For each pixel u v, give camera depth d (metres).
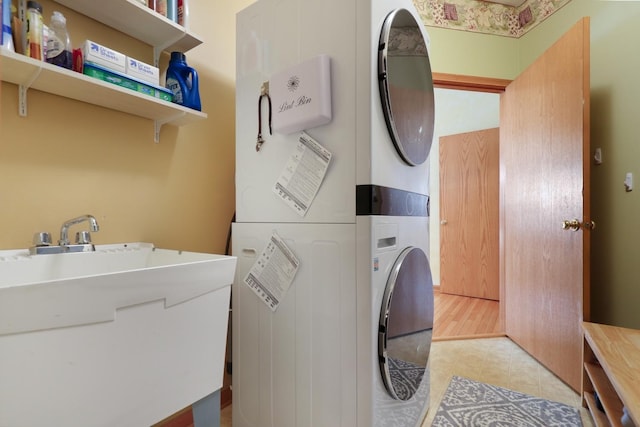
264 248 1.28
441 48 2.55
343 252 1.07
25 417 0.60
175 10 1.29
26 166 1.05
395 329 1.11
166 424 1.37
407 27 1.25
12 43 0.89
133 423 0.75
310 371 1.14
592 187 2.11
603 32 2.04
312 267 1.14
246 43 1.36
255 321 1.30
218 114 1.67
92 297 0.67
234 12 1.76
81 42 1.18
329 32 1.11
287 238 1.21
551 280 2.00
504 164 2.62
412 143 1.29
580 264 1.75
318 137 1.14
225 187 1.70
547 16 2.48
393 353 1.10
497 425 1.45
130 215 1.32
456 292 4.00
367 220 1.02
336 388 1.07
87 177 1.19
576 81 1.81
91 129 1.21
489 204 3.76
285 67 1.22
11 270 0.91
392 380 1.09
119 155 1.29
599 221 2.05
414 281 1.28
